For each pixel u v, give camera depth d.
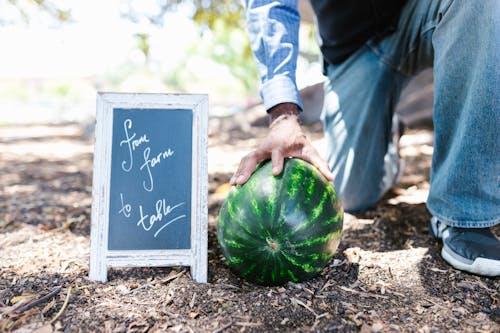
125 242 1.89
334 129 2.77
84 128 9.05
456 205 1.99
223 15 5.87
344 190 2.77
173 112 1.98
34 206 3.17
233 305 1.67
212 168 4.69
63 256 2.17
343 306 1.68
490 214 1.93
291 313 1.63
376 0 2.38
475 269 1.92
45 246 2.33
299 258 1.71
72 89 30.28
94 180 1.90
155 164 1.95
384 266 2.04
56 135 9.67
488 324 1.58
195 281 1.86
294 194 1.71
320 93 8.21
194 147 1.96
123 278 1.90
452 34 1.90
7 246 2.32
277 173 1.76
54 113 16.58
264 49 2.01
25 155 6.33
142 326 1.54
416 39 2.38
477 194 1.94
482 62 1.77
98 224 1.88
